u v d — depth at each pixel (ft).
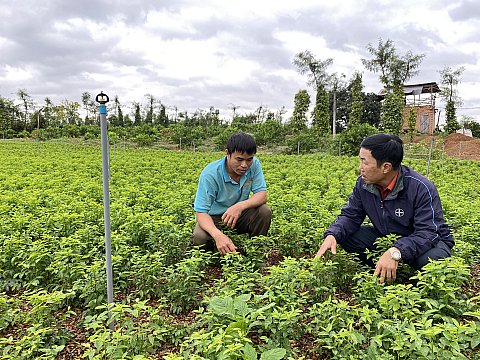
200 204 18.52
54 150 101.55
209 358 10.32
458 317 13.08
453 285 12.79
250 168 19.58
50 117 199.31
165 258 18.34
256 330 12.73
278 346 11.37
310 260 16.37
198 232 18.69
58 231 21.61
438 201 15.23
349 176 49.52
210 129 161.89
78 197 32.09
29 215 24.00
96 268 15.29
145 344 11.76
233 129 140.36
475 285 16.37
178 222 24.39
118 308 11.50
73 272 15.75
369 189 15.89
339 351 11.03
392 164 14.71
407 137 157.48
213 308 11.85
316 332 12.18
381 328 11.39
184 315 14.61
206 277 17.72
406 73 173.27
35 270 17.04
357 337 10.77
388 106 140.97
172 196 32.04
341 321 11.85
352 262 16.22
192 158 81.97
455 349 9.71
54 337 12.86
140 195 34.76
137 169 59.82
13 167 60.18
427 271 12.96
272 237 19.90
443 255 14.80
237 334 10.69
